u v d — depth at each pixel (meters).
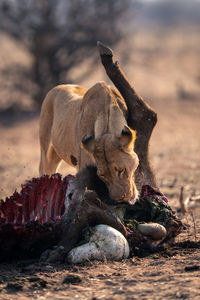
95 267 12.21
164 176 29.23
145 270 11.81
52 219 13.41
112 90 15.62
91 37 66.00
